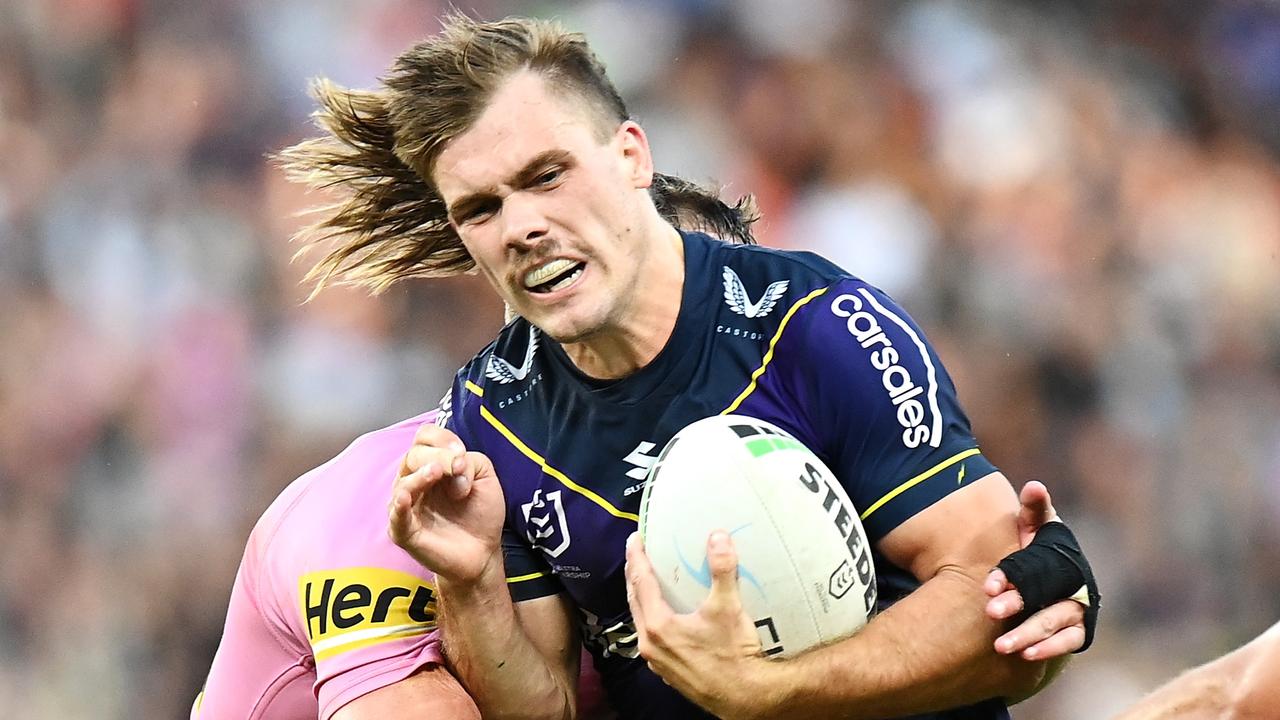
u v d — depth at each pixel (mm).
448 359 36938
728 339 12289
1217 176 43781
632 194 12000
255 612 14141
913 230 40500
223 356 36938
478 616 12219
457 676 12750
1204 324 40656
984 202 41219
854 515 11812
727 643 11039
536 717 12727
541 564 12906
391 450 14000
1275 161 44875
